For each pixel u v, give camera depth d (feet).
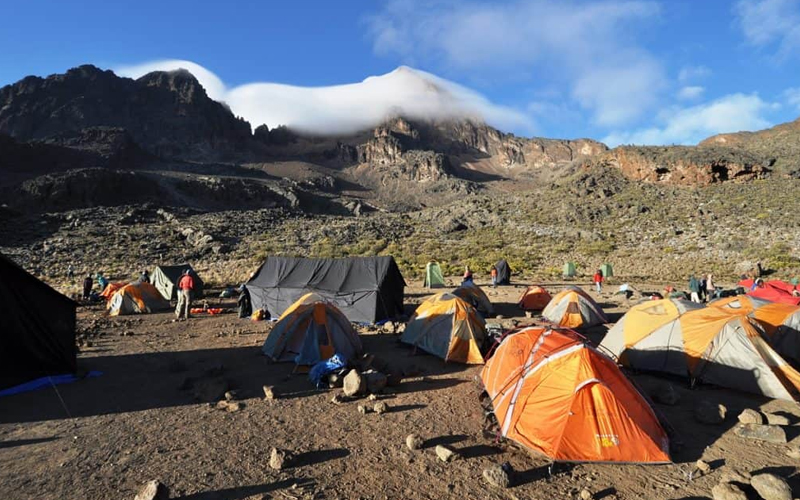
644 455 17.89
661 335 30.22
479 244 183.83
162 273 76.02
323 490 15.89
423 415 23.29
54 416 23.04
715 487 15.43
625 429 18.37
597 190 251.39
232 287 90.89
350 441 20.07
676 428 21.67
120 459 18.22
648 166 264.52
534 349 22.33
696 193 225.97
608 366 20.12
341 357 29.58
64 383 28.76
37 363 28.43
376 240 196.03
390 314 53.36
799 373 25.91
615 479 16.70
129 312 61.26
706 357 27.86
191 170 608.60
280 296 54.29
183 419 22.68
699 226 170.19
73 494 15.58
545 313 50.16
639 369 30.50
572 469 17.35
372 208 547.08
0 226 191.83
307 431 21.20
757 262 109.81
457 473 17.13
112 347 39.58
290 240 198.08
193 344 40.93
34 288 28.50
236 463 17.89
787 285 61.41
